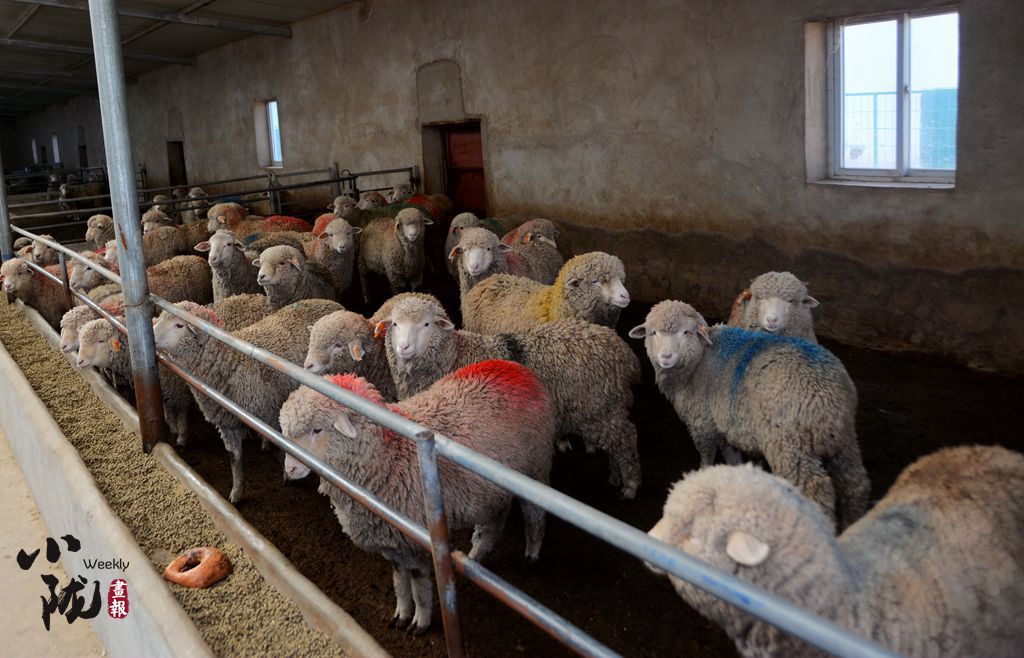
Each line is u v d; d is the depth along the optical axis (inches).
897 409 211.3
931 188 245.4
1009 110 224.8
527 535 147.6
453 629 96.2
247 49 664.4
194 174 818.8
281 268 261.0
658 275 345.4
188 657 105.1
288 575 122.6
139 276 177.5
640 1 327.9
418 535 96.7
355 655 105.2
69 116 1294.3
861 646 52.5
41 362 264.8
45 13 576.1
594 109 360.8
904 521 90.9
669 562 63.9
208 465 205.5
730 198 308.0
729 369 151.2
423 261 383.9
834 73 275.7
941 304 249.0
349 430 119.0
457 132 482.9
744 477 85.0
